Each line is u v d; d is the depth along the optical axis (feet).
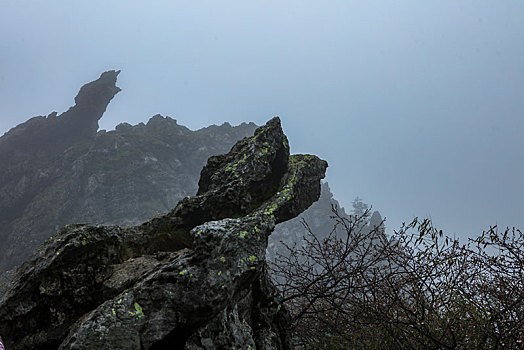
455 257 19.71
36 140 327.88
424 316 19.11
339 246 25.14
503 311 17.21
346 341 22.35
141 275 17.63
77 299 17.35
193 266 16.58
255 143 26.86
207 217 24.14
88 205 263.29
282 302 22.31
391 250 21.24
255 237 18.78
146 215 263.90
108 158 304.50
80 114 352.69
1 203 270.67
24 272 17.25
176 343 15.70
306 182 29.50
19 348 15.80
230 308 17.71
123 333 14.60
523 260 18.40
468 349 18.29
